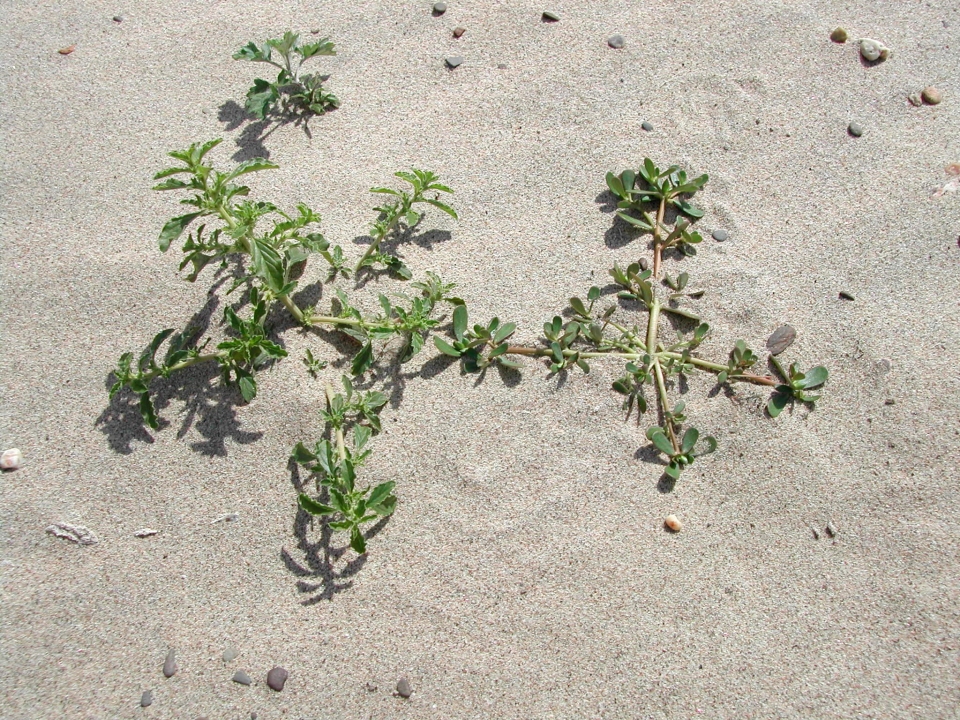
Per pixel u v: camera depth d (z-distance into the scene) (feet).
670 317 8.80
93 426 8.18
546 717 6.93
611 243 9.25
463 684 7.06
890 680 7.13
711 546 7.71
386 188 8.82
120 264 8.93
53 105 10.26
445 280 8.93
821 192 9.60
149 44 10.78
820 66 10.55
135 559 7.63
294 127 9.98
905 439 8.18
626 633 7.29
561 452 8.07
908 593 7.50
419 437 8.10
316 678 7.10
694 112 10.14
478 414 8.23
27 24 11.05
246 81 10.43
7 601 7.46
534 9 11.03
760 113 10.15
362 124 10.02
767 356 8.58
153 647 7.26
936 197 9.55
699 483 8.00
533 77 10.42
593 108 10.16
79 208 9.39
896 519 7.82
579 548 7.64
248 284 8.73
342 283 8.79
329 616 7.37
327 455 7.46
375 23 10.93
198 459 8.01
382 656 7.18
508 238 9.25
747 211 9.47
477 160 9.76
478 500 7.84
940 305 8.87
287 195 9.38
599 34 10.79
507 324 8.41
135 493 7.89
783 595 7.50
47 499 7.86
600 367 8.45
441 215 9.36
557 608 7.39
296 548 7.65
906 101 10.28
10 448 8.09
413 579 7.50
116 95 10.33
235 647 7.23
